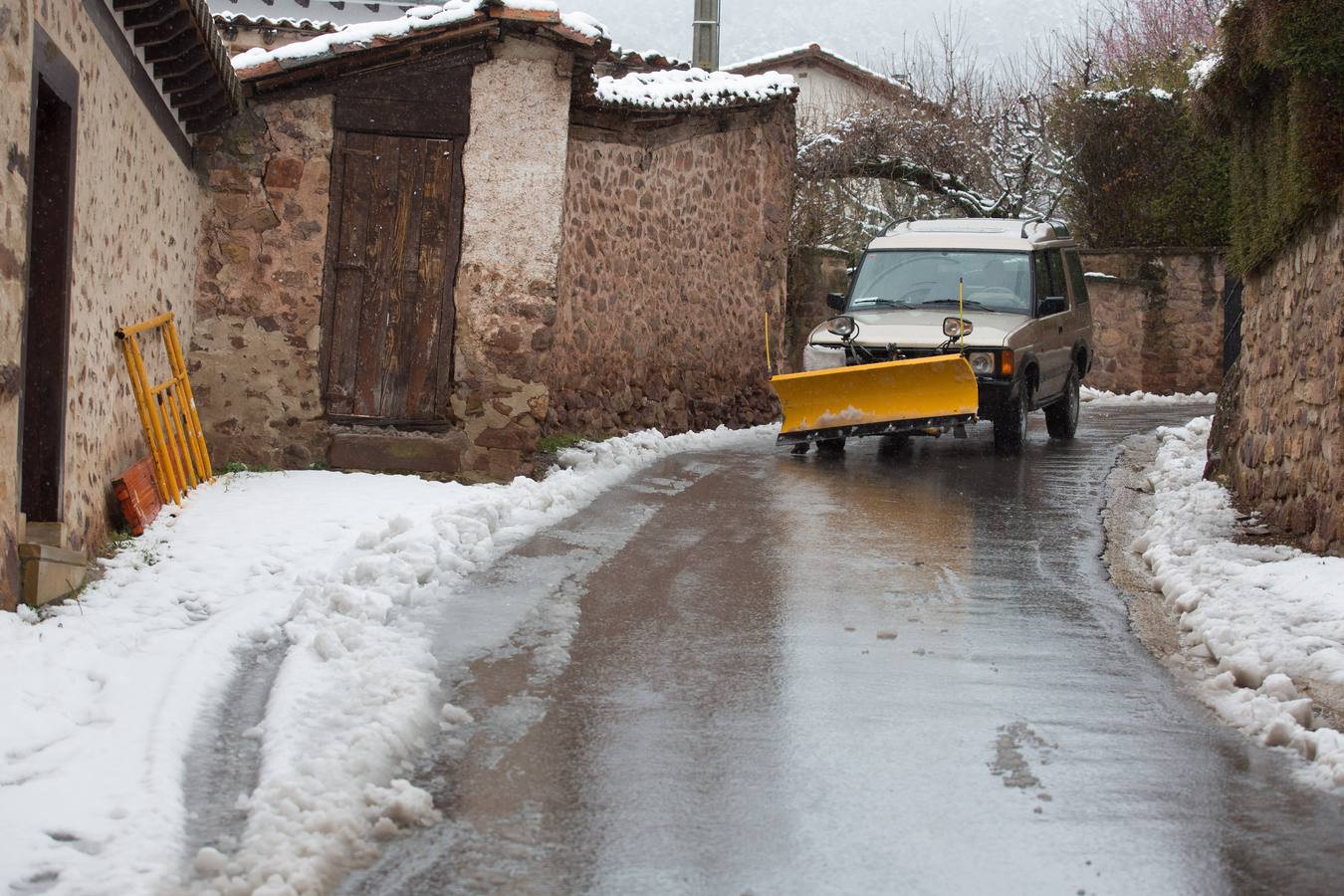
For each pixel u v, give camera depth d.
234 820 4.47
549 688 6.04
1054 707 5.89
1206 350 24.50
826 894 4.05
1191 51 27.42
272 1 16.94
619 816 4.61
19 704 5.24
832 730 5.54
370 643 6.41
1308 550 8.82
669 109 15.12
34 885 3.83
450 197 12.06
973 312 14.81
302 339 12.03
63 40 7.24
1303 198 8.79
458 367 12.08
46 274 7.37
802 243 22.91
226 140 11.94
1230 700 5.93
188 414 10.80
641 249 15.45
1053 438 16.17
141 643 6.27
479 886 4.07
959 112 28.19
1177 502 10.98
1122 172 25.44
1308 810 4.73
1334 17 8.55
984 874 4.19
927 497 11.55
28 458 7.30
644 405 15.61
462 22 11.62
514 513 9.98
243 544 8.53
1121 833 4.51
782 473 12.84
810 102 32.62
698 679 6.22
